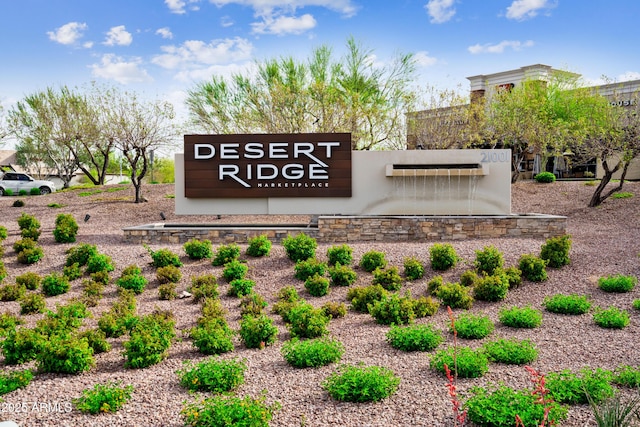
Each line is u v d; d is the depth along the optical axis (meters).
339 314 8.15
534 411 4.15
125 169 47.19
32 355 6.12
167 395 5.03
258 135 13.50
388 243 12.26
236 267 10.20
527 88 26.34
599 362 5.84
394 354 6.25
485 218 12.62
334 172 13.45
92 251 11.08
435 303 8.34
